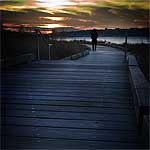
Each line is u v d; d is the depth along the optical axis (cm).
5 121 452
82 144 370
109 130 416
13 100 570
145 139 348
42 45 1584
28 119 462
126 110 511
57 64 1066
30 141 378
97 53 1822
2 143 371
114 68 979
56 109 515
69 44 2233
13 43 1409
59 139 385
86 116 477
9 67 956
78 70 923
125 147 362
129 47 2005
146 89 501
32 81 743
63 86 691
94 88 674
